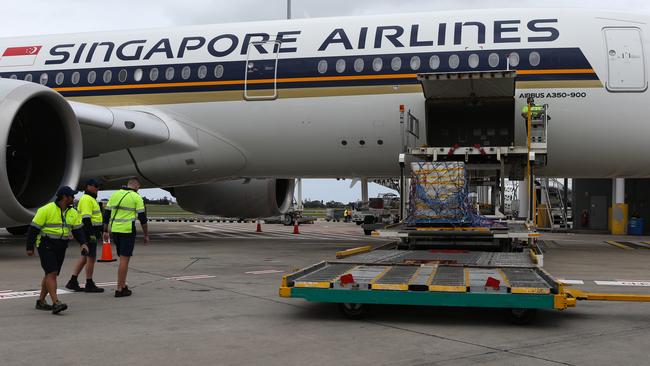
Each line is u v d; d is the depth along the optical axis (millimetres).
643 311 6426
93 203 8781
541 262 7555
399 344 5016
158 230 25656
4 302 6957
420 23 13219
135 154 14289
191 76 14188
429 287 5805
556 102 12141
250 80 13781
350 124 13234
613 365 4367
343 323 5840
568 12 12672
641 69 11977
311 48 13570
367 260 8000
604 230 28375
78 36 15695
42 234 6285
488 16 12945
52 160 11961
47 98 11281
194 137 14250
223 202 18719
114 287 8125
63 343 5027
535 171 13219
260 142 13984
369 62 13094
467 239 10391
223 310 6469
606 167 12867
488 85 11383
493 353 4719
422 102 12695
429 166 10281
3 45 16047
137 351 4770
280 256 12523
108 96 14695
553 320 5977
